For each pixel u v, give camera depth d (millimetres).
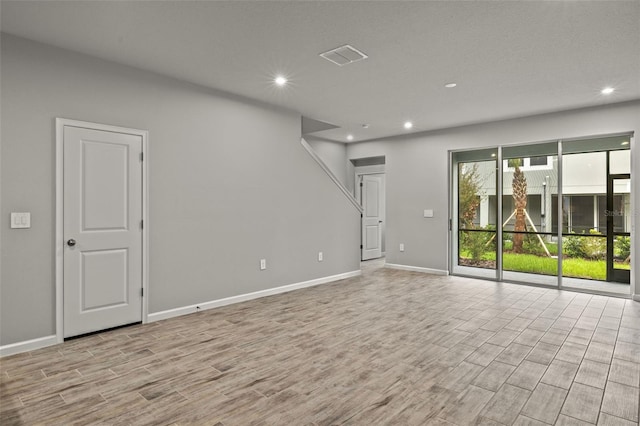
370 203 8414
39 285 3096
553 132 5312
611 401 2236
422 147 6723
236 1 2500
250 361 2820
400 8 2584
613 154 4992
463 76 3912
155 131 3822
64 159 3229
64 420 2043
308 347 3102
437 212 6523
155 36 3012
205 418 2062
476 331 3504
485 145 5965
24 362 2799
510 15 2672
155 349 3057
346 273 6195
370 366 2732
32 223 3061
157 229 3836
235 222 4551
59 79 3205
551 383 2467
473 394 2324
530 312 4145
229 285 4484
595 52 3289
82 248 3334
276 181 5051
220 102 4398
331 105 5023
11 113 2961
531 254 5633
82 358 2873
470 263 6262
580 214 5266
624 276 4977
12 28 2861
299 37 3033
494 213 5992
